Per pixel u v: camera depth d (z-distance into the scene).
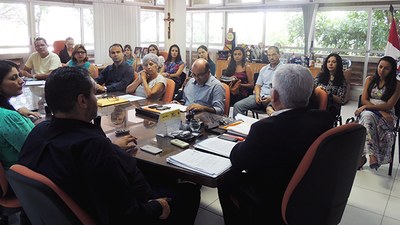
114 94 3.34
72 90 1.15
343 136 1.31
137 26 9.67
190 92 2.99
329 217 1.47
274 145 1.38
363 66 7.45
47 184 1.03
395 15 6.85
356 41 7.50
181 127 2.03
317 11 7.92
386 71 3.17
